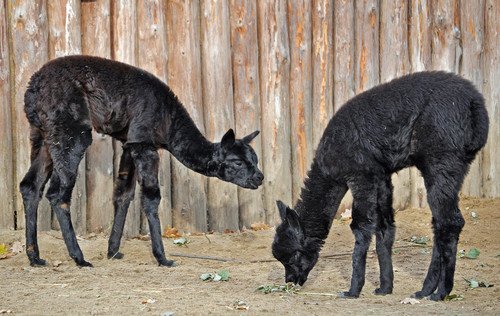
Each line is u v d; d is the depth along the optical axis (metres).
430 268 8.70
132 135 10.44
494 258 10.77
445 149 8.34
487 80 13.84
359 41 12.84
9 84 10.98
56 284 8.93
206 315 7.66
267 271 9.99
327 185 8.93
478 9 13.70
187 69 11.77
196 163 10.78
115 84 10.30
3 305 8.02
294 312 7.82
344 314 7.77
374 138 8.59
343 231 12.09
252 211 12.33
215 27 11.92
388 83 8.85
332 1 12.68
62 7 11.14
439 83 8.53
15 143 11.09
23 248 10.66
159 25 11.59
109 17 11.38
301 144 12.56
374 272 9.99
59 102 9.91
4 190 11.01
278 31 12.29
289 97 12.48
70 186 10.01
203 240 11.63
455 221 8.37
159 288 8.84
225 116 12.04
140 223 11.81
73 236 10.09
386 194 8.89
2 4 10.88
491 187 13.89
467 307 8.16
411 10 13.22
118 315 7.65
